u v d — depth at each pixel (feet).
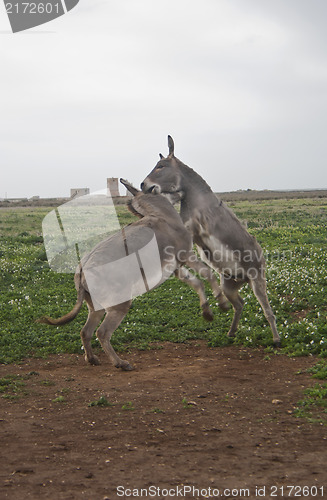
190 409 18.99
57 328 32.35
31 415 18.61
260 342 29.14
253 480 12.94
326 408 18.45
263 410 18.70
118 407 19.39
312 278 42.57
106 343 24.50
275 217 107.24
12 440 16.03
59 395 21.15
